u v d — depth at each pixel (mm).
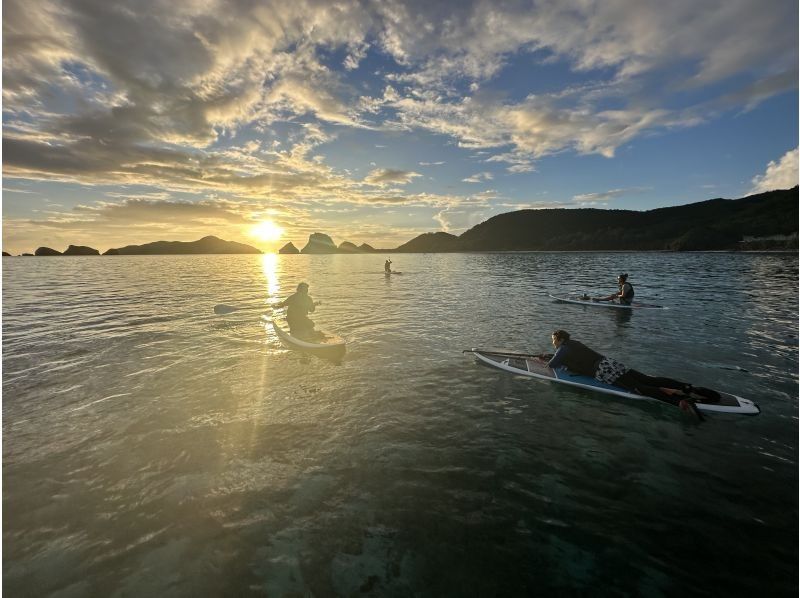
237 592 3176
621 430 5719
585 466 4852
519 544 3646
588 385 7207
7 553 3561
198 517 4031
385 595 3143
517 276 34969
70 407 6637
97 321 13984
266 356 9555
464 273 40906
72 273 45781
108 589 3203
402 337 11391
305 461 5020
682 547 3586
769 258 57625
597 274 35969
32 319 14375
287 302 10945
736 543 3609
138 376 8148
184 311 16203
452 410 6453
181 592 3178
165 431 5809
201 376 8141
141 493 4402
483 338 11180
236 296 21578
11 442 5492
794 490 4324
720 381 7594
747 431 5637
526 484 4520
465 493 4379
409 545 3648
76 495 4371
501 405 6625
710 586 3182
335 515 4047
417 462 4977
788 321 12992
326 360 9203
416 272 44312
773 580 3217
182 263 88375
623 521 3922
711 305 16250
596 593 3137
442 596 3129
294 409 6539
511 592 3156
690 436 5523
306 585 3234
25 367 8719
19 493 4402
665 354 9367
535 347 10258
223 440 5547
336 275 41312
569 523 3906
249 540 3729
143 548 3629
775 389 7176
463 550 3586
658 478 4590
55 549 3611
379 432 5746
